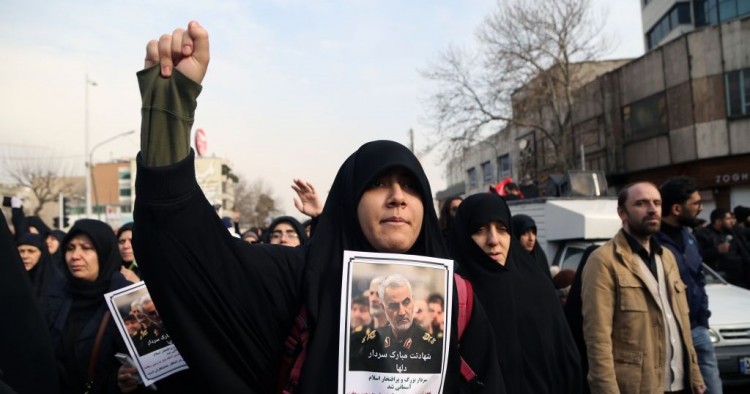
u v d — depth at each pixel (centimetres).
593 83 2656
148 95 131
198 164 4978
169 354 240
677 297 342
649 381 324
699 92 2116
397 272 152
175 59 134
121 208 5953
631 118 2455
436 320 152
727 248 840
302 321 148
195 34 133
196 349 135
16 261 171
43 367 171
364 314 147
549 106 2605
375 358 145
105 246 323
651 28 3419
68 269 318
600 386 317
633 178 2491
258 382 146
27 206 4906
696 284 403
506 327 280
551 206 888
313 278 150
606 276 335
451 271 158
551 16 2355
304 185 421
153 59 135
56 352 301
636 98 2419
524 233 446
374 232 156
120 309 244
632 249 344
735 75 2039
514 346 277
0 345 161
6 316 163
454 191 3600
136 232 130
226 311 137
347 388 142
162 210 126
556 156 2533
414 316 150
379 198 156
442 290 155
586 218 794
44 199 4806
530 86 2436
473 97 2495
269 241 508
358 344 145
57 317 311
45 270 435
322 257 156
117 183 6669
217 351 139
